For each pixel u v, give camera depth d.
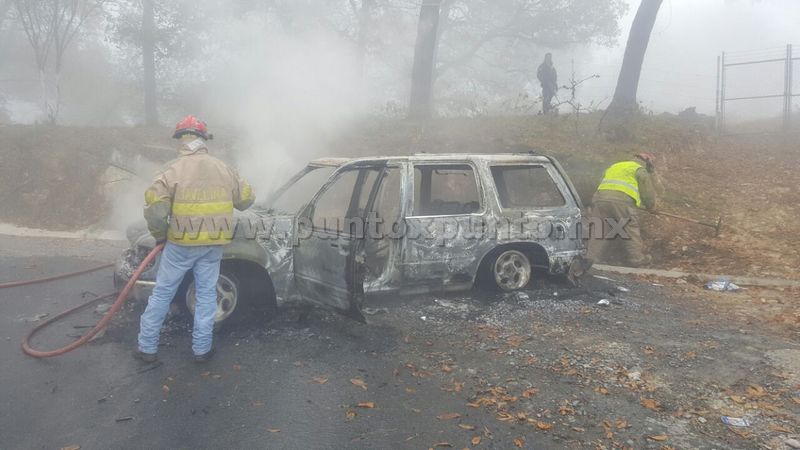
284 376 3.88
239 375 3.89
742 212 8.79
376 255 5.32
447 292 5.52
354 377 3.89
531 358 4.23
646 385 3.82
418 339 4.56
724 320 5.24
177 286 4.03
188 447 3.04
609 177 7.58
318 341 4.47
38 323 4.90
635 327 4.94
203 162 3.97
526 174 6.91
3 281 6.27
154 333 3.99
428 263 5.21
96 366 3.99
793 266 7.15
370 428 3.26
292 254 4.79
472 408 3.50
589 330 4.83
